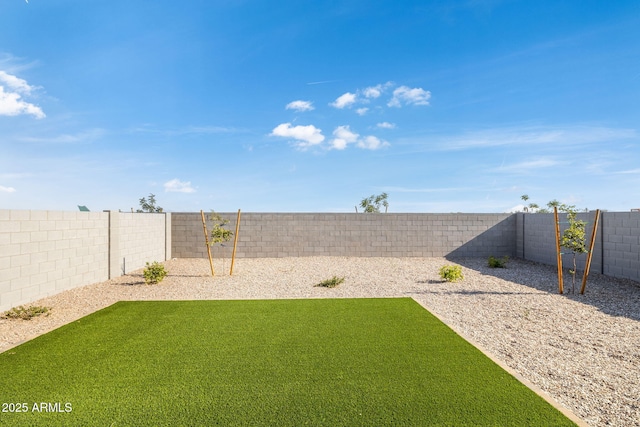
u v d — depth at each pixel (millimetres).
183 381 3492
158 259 13109
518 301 6883
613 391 3443
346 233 14406
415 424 2789
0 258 6230
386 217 14414
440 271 9172
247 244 14188
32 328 5328
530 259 13492
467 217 14539
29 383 3475
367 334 4895
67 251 8047
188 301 6930
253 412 2939
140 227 11742
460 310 6230
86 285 8703
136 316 5855
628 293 7633
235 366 3836
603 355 4312
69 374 3664
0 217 6250
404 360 3996
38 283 7141
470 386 3395
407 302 6773
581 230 7574
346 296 7375
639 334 5059
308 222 14328
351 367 3809
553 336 4949
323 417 2873
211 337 4785
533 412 2965
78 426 2779
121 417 2885
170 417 2877
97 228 9195
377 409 2992
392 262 12922
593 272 10258
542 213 12875
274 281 9180
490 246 14555
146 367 3820
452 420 2844
